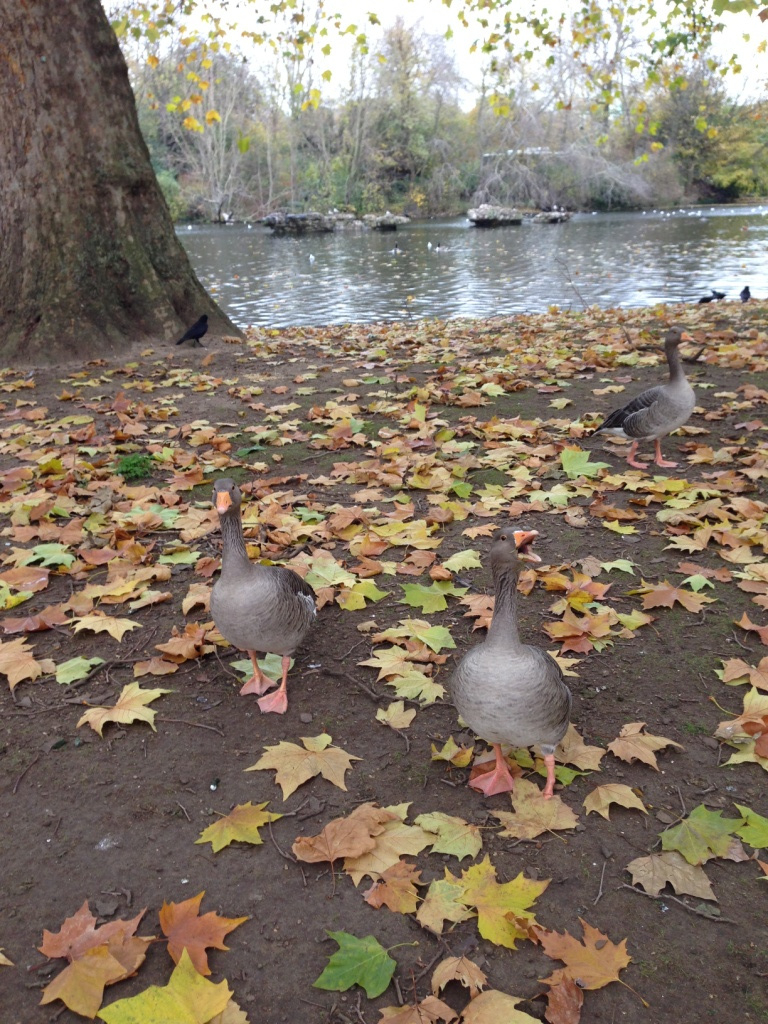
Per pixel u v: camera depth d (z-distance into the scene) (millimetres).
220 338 6352
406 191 36844
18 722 2035
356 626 2439
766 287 12445
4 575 2613
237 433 4047
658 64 9258
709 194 35188
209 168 34938
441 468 3439
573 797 1800
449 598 2568
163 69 27719
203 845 1696
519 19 8375
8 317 5625
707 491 3053
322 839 1654
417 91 36250
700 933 1504
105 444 3846
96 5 5582
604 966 1414
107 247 5828
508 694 1655
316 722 2045
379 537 2863
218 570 2711
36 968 1462
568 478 3373
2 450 3764
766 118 32500
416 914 1532
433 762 1907
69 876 1627
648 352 5754
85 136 5637
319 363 5828
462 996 1422
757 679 2080
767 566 2566
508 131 34156
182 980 1386
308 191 36031
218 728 2023
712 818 1699
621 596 2527
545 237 22703
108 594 2520
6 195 5590
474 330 7680
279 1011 1396
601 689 2123
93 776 1868
